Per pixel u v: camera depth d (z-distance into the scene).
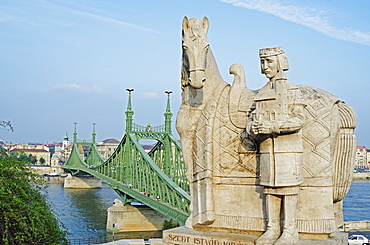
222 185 7.30
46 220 14.78
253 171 7.04
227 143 7.27
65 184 86.00
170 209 32.06
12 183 14.48
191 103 7.77
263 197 6.94
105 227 40.75
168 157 42.84
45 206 15.88
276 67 6.48
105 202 60.09
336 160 7.07
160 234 38.59
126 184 43.41
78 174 86.19
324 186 6.61
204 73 7.27
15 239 13.70
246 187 7.11
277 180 6.32
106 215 47.69
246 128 6.54
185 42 7.23
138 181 40.75
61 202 59.47
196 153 7.52
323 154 6.64
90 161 79.19
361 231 27.73
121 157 46.91
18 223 13.77
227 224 7.21
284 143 6.35
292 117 6.28
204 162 7.33
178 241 7.35
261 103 6.46
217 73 7.86
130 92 46.16
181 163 40.06
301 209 6.65
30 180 16.61
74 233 37.03
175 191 33.00
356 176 116.94
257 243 6.48
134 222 39.78
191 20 7.22
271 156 6.42
